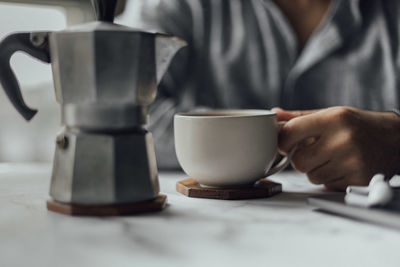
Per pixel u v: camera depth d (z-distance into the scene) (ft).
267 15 4.26
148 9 4.38
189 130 1.89
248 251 1.21
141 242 1.30
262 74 4.26
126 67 1.52
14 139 5.03
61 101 1.60
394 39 4.22
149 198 1.67
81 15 5.14
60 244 1.28
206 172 1.90
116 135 1.60
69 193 1.61
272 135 1.92
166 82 4.12
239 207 1.77
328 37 3.94
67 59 1.52
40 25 5.15
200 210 1.71
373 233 1.39
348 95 4.12
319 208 1.75
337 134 2.06
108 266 1.10
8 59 1.62
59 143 1.63
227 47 4.35
